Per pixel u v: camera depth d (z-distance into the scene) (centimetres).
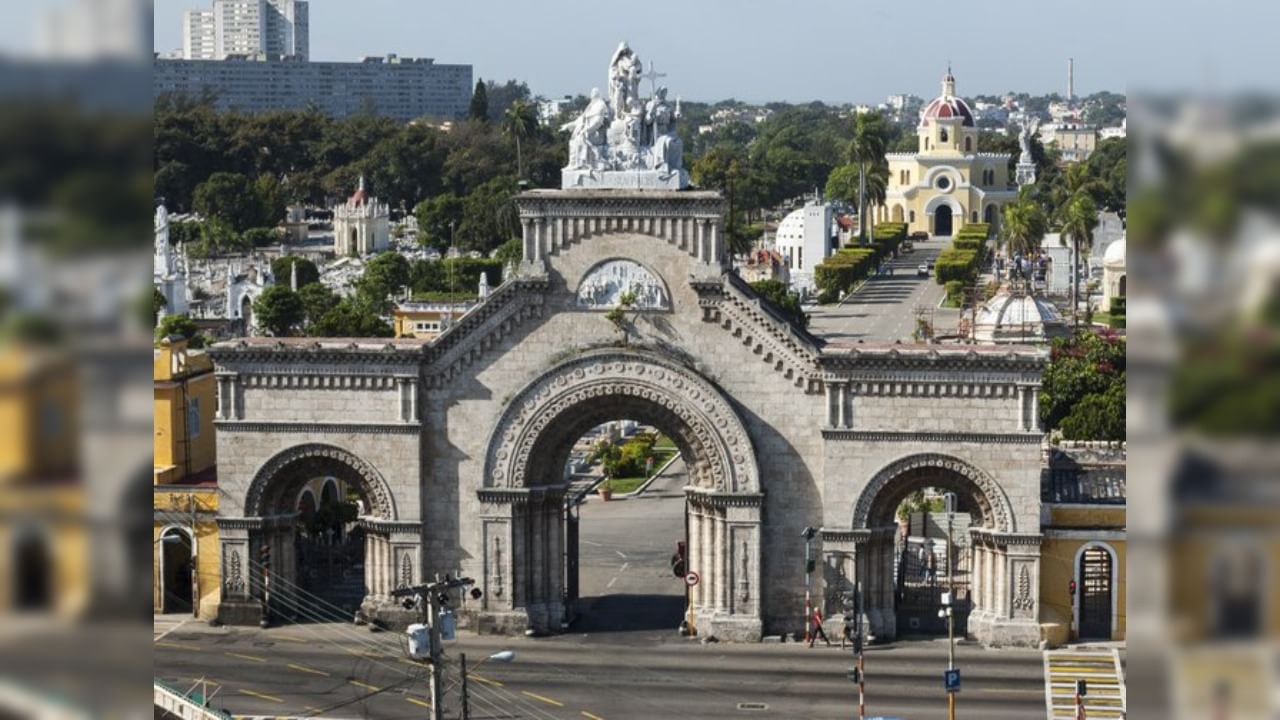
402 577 11650
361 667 10706
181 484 12275
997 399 11181
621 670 10700
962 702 9931
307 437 11631
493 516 11569
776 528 11462
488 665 10781
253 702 9888
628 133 11538
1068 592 11275
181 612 12112
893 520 11562
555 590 11731
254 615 11700
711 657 11019
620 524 16125
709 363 11431
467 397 11594
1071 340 19038
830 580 11388
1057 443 14100
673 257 11425
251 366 11588
